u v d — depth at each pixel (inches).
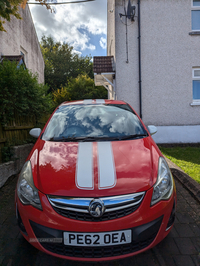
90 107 129.3
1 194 136.1
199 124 295.0
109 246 66.3
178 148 266.4
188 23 285.0
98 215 64.9
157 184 74.0
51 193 69.2
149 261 79.3
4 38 309.0
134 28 287.7
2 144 163.6
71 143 96.7
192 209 114.5
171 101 292.7
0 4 143.6
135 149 90.7
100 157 82.8
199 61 288.8
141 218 67.9
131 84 292.8
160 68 289.6
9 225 102.0
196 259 79.6
